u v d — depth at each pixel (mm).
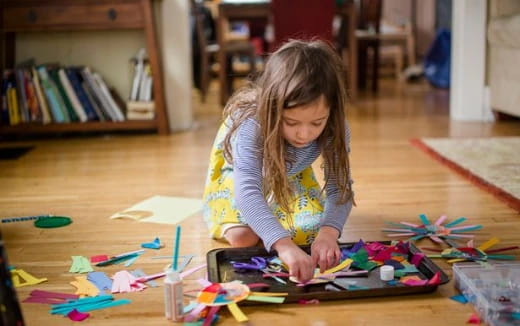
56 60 3674
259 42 6070
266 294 1375
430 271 1484
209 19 5871
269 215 1450
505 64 3502
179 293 1314
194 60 5113
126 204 2229
